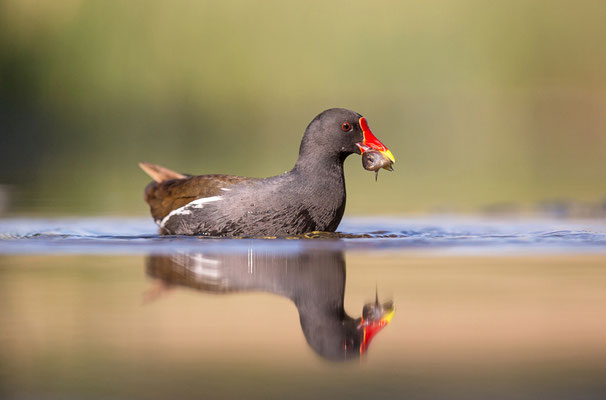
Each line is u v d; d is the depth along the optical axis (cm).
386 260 923
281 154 2708
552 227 1241
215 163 2402
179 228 1134
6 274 822
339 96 3522
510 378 473
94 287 748
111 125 3384
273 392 446
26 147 3147
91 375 478
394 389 453
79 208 1527
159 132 3391
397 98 3512
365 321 623
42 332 580
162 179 1259
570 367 496
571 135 3366
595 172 2392
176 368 496
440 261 916
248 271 824
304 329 598
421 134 3325
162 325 606
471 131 3378
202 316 636
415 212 1498
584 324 606
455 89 3628
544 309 661
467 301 695
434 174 2434
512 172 2434
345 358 523
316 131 1104
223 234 1093
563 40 3800
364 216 1432
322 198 1096
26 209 1499
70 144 3212
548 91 3638
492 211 1500
